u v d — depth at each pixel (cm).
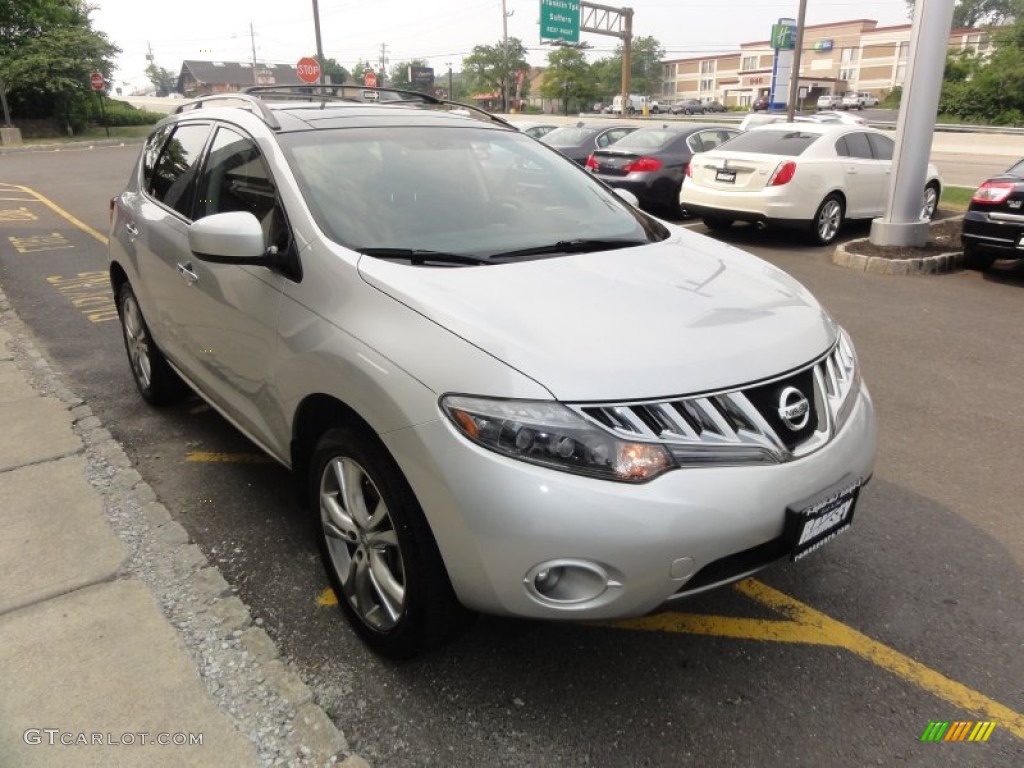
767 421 233
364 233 286
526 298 250
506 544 212
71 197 1497
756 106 7019
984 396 514
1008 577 321
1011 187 797
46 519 340
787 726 244
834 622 293
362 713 247
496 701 252
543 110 8081
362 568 266
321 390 261
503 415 213
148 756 221
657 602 220
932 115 895
